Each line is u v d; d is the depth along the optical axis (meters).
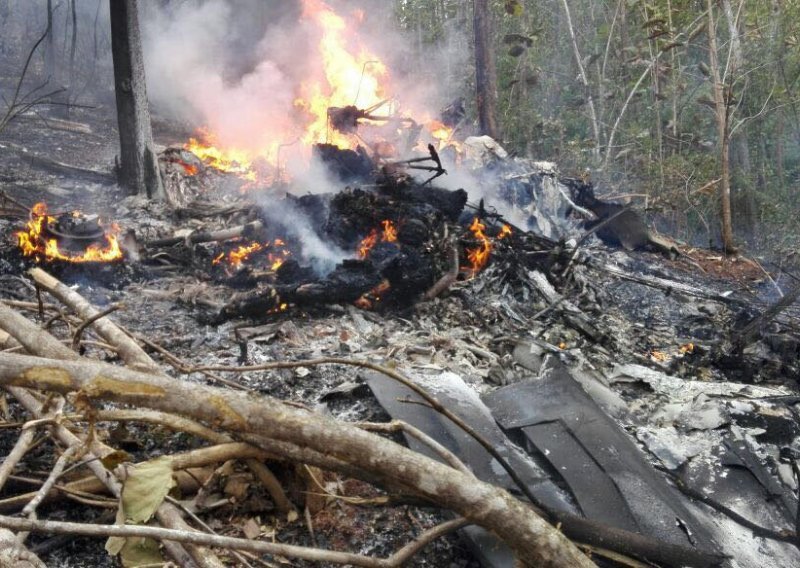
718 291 9.55
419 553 3.75
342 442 2.76
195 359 5.49
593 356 6.51
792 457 4.98
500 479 4.08
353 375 5.38
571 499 4.04
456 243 7.59
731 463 4.68
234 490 3.85
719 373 6.85
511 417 4.80
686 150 15.74
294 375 5.29
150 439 4.29
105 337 4.09
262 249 7.90
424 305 6.93
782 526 4.20
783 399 5.73
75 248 7.20
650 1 17.47
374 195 7.61
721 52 17.06
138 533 2.59
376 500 3.52
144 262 7.61
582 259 9.51
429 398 3.68
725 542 3.93
